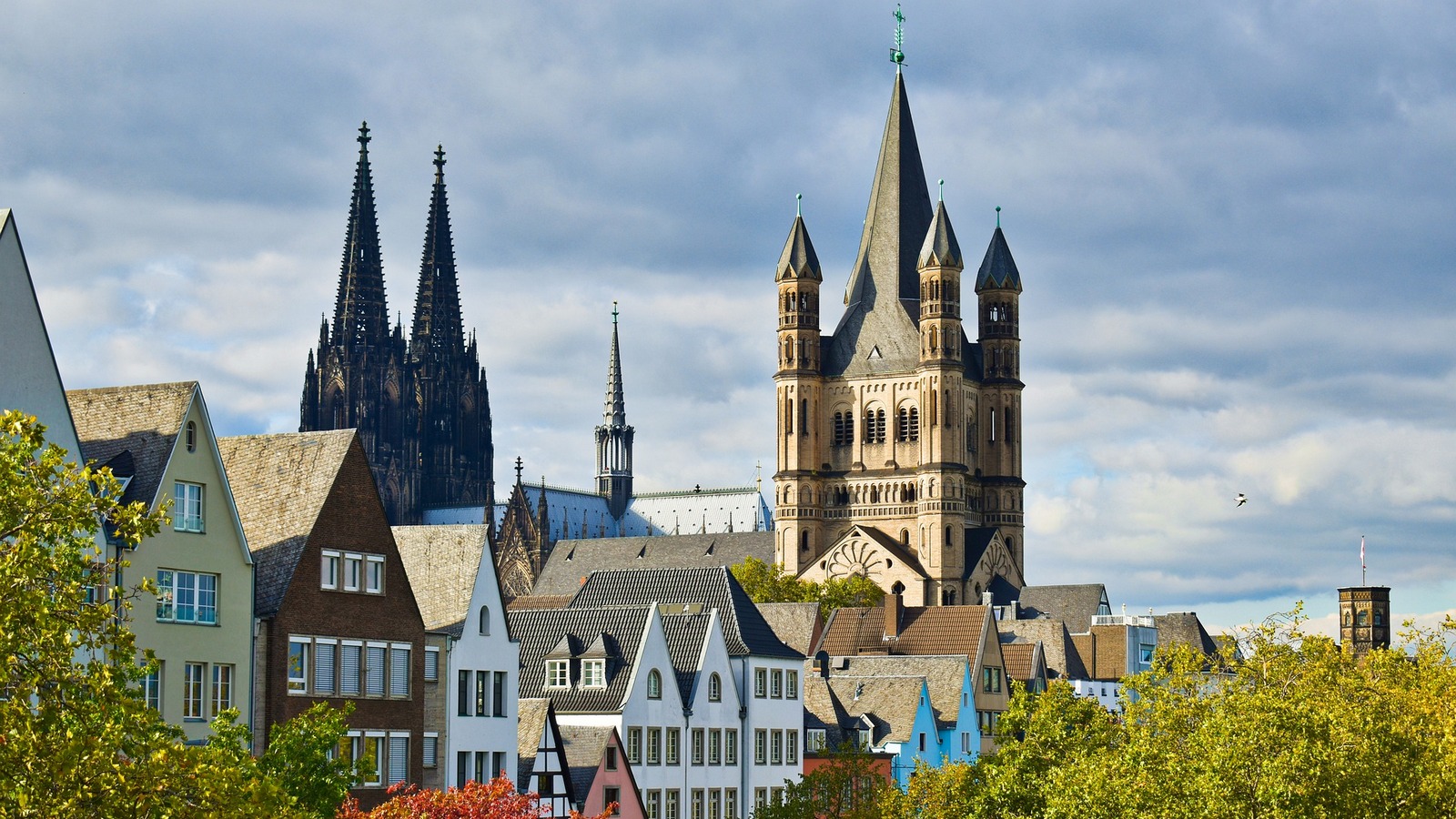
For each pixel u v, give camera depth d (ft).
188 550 355.15
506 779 309.63
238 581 364.99
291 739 285.64
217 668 359.66
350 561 394.52
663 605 572.51
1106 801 338.95
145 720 170.09
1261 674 385.29
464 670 433.07
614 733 478.18
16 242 324.19
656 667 503.61
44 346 328.49
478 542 442.91
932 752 645.10
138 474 352.49
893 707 636.07
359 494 398.21
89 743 167.32
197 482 359.66
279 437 403.54
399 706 403.54
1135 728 378.73
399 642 404.36
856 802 485.56
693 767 517.14
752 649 549.54
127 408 363.56
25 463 175.22
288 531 385.91
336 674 387.55
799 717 569.23
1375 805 315.58
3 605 163.84
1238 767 316.40
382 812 285.02
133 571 341.82
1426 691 389.60
